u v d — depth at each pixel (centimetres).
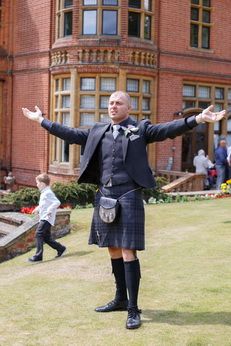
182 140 2506
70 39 2259
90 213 1584
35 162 2480
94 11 2231
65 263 1020
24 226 1270
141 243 635
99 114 2252
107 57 2228
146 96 2341
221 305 706
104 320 662
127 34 2244
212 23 2572
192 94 2530
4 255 1216
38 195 1734
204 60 2536
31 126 2497
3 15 2594
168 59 2405
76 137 680
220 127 2650
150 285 809
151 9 2350
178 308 698
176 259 969
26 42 2508
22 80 2536
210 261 941
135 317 635
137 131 648
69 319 673
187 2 2469
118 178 641
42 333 628
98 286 827
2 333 631
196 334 608
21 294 797
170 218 1444
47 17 2370
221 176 2297
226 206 1670
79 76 2259
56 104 2359
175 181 2228
